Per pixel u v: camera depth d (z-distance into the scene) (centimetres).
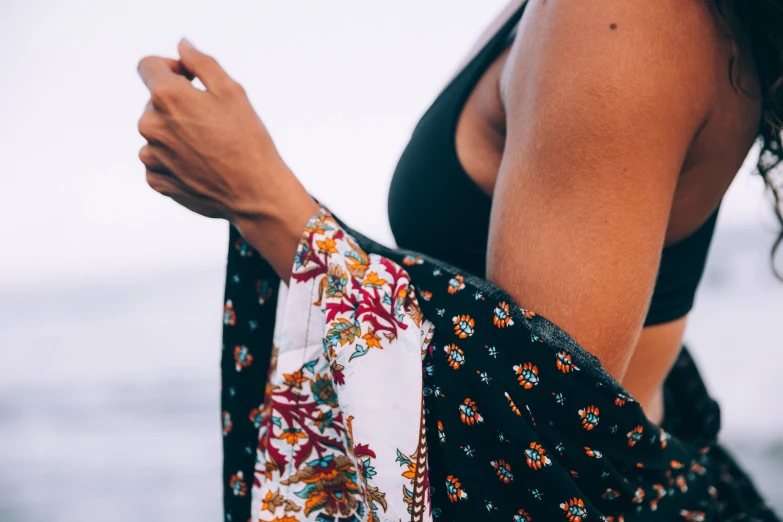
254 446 86
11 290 1894
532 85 72
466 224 90
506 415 68
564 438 70
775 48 75
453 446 71
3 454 676
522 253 70
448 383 71
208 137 73
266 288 86
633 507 76
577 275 68
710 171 79
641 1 69
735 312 862
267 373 86
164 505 541
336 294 75
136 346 1163
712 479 96
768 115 78
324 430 79
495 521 70
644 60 67
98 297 1683
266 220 77
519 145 72
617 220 67
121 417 783
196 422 761
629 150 67
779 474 488
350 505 79
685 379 114
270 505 79
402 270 77
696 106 70
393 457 71
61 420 781
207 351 1104
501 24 98
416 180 97
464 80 95
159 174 78
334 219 80
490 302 71
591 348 68
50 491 573
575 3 71
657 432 76
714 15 71
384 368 73
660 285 88
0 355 1143
